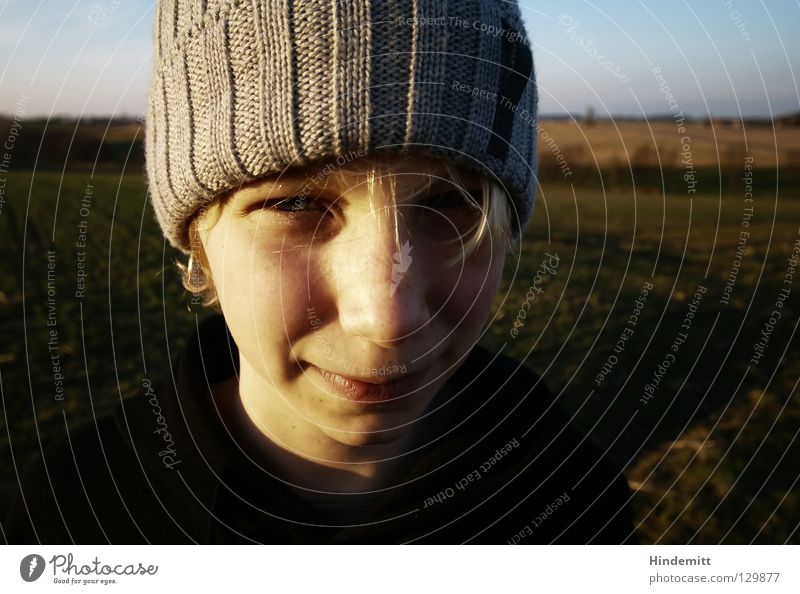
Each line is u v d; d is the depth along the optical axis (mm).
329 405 596
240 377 756
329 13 545
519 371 915
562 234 4207
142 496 758
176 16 621
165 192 658
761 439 2033
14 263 3561
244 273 576
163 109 644
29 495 856
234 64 569
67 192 5125
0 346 2490
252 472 683
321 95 545
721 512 1728
